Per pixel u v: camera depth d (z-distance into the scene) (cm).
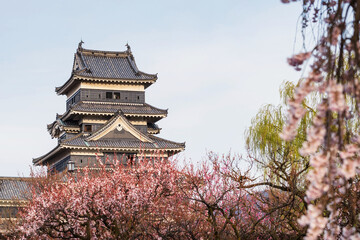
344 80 726
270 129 3266
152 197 3158
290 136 666
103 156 8100
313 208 672
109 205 3094
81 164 8006
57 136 9606
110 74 8975
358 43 707
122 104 8944
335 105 635
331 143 668
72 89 9306
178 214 2892
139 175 3372
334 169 659
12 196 6225
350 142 796
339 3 732
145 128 8950
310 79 670
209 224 2897
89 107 8738
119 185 3250
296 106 666
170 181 3166
